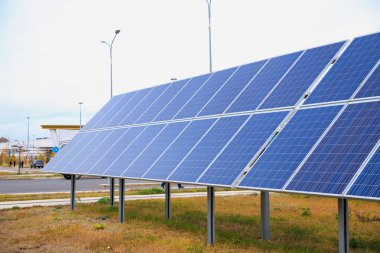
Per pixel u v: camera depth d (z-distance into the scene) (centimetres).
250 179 1266
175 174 1542
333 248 1421
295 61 1644
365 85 1263
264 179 1229
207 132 1644
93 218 2075
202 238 1568
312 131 1265
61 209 2423
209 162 1470
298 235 1648
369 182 989
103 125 2533
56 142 7481
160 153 1758
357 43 1471
